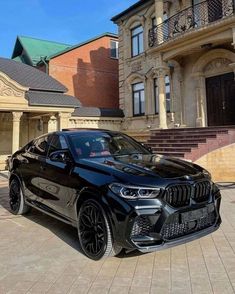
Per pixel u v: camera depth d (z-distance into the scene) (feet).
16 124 50.90
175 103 55.67
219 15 46.03
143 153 19.48
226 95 48.37
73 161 17.15
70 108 55.47
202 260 14.35
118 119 68.23
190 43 45.70
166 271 13.30
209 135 38.70
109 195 13.87
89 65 78.43
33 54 81.82
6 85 49.62
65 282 12.62
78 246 16.61
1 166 56.18
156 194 13.53
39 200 20.12
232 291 11.55
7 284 12.56
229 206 24.56
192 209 14.19
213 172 36.40
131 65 66.64
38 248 16.40
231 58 46.09
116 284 12.31
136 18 65.16
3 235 18.61
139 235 13.32
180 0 54.44
